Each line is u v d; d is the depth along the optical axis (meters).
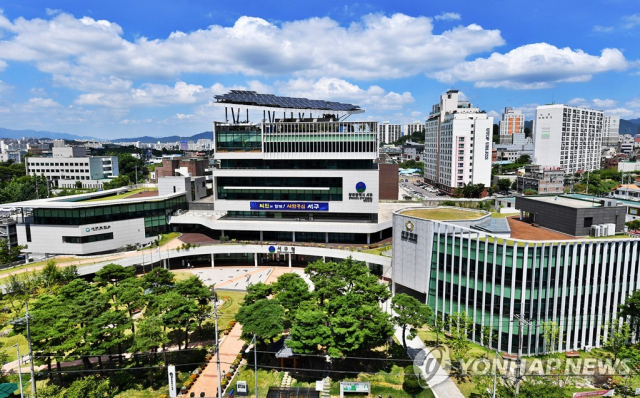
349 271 64.69
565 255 50.44
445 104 193.25
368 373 46.72
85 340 43.50
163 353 49.12
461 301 56.19
